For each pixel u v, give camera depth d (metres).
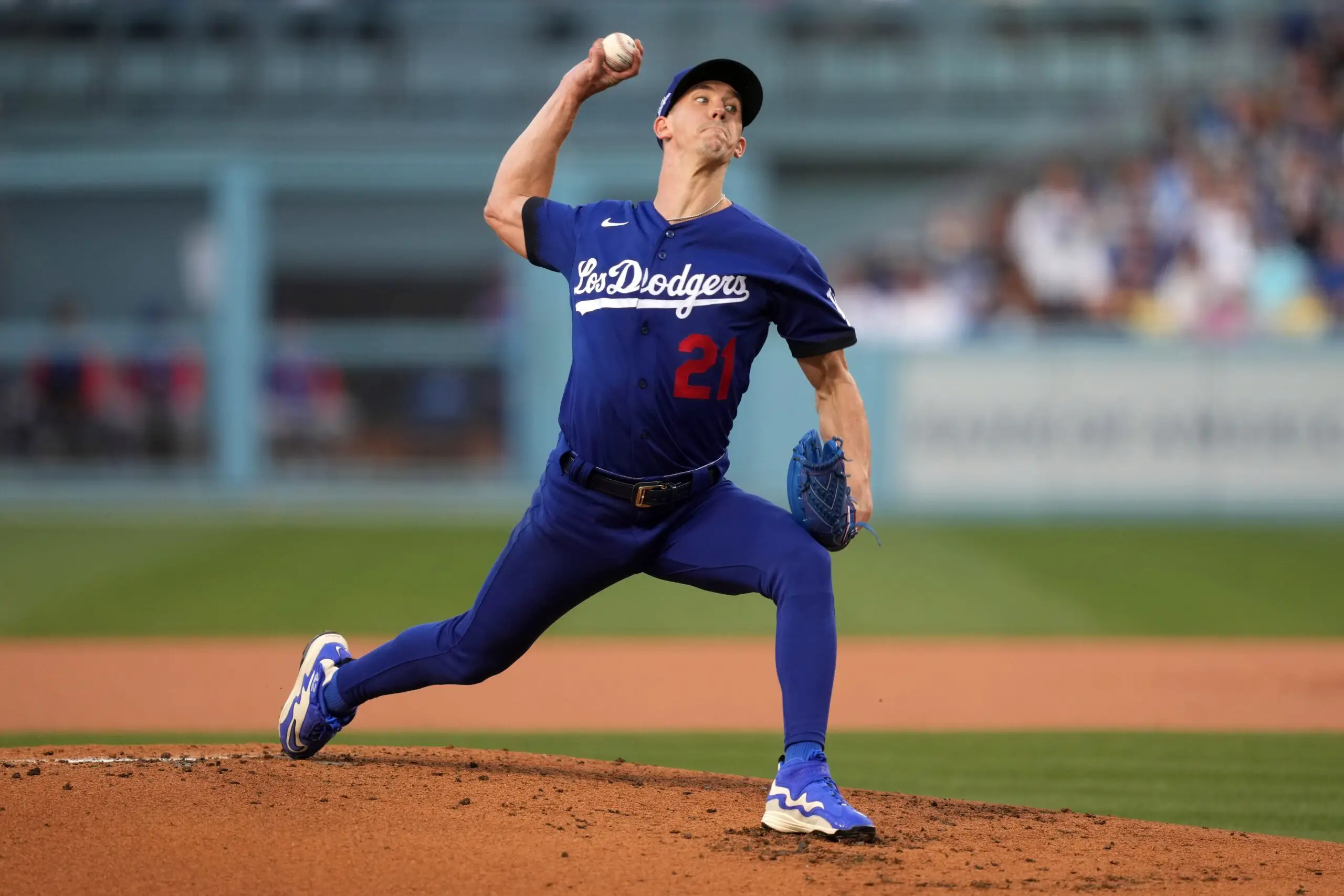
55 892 13.01
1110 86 75.94
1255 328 65.31
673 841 14.85
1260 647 34.03
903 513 61.47
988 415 61.34
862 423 15.88
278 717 25.56
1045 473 61.31
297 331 67.94
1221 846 15.77
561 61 73.94
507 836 14.77
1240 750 23.33
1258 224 67.38
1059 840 15.77
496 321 72.38
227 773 16.62
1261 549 50.84
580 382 15.41
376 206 74.56
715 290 15.04
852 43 76.19
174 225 74.50
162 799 15.49
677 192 15.34
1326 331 64.38
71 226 74.56
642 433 15.19
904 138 75.69
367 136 71.94
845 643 34.78
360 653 31.64
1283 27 76.06
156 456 67.69
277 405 67.88
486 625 16.19
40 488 67.31
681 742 23.73
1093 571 46.12
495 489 67.94
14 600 40.00
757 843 14.86
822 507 15.27
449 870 13.73
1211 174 68.69
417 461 68.00
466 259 75.06
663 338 15.05
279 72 73.38
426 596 40.12
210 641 33.91
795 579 15.20
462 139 71.62
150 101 73.25
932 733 24.78
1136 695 28.41
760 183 75.94
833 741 24.16
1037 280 67.75
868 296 69.25
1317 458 60.78
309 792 16.03
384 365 67.94
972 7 76.12
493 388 68.06
